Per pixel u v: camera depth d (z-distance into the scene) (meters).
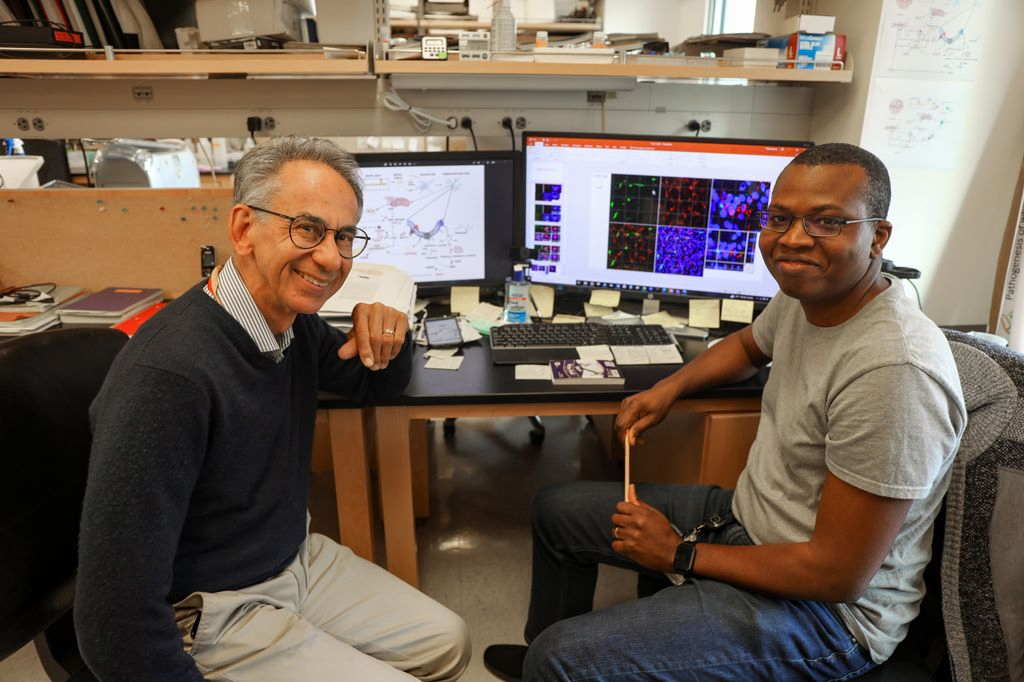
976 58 1.88
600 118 2.11
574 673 1.03
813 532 1.02
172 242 1.93
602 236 1.82
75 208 1.88
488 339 1.67
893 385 0.91
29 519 0.93
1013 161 2.00
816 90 2.13
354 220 0.97
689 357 1.58
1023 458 0.96
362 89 2.02
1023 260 1.82
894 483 0.91
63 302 1.80
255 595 1.05
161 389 0.83
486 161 1.78
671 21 4.33
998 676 0.97
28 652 1.55
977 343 1.06
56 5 1.82
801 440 1.07
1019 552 0.96
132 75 1.88
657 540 1.12
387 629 1.17
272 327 1.00
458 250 1.86
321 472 2.31
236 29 1.78
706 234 1.75
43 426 0.97
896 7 1.80
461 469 2.39
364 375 1.29
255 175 0.91
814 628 1.04
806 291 1.02
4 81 1.97
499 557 1.96
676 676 1.02
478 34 1.82
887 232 1.00
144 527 0.82
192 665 0.90
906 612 1.05
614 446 2.34
